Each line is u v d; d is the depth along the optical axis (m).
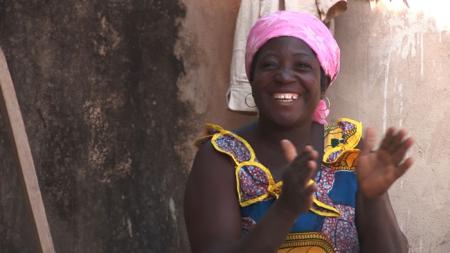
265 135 2.50
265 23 2.47
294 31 2.44
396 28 5.45
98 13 4.73
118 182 4.81
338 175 2.47
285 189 2.12
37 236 3.72
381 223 2.40
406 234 5.61
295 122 2.45
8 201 4.43
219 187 2.44
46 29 4.57
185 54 5.03
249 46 2.50
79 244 4.69
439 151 5.62
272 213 2.15
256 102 2.50
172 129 5.00
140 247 4.89
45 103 4.58
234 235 2.39
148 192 4.91
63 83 4.63
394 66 5.47
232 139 2.49
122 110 4.82
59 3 4.61
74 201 4.67
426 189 5.62
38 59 4.56
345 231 2.42
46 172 4.59
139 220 4.89
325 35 2.50
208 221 2.41
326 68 2.50
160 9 4.93
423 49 5.52
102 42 4.74
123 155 4.83
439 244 5.70
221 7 5.13
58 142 4.62
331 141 2.54
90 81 4.71
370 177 2.18
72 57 4.65
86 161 4.71
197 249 2.42
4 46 4.46
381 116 5.47
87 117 4.71
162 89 4.95
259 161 2.47
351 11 5.38
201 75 5.08
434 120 5.59
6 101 3.73
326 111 2.60
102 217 4.76
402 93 5.50
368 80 5.43
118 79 4.80
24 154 3.73
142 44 4.88
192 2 5.04
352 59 5.40
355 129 2.57
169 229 5.00
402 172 2.17
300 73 2.44
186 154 5.04
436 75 5.55
